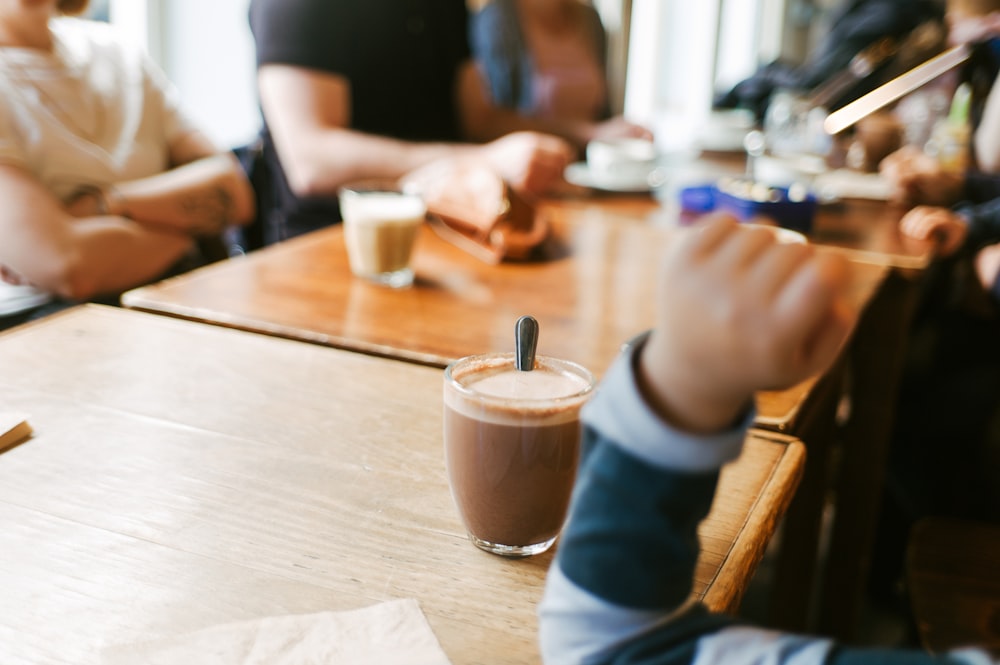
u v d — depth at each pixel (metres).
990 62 2.05
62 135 1.61
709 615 0.41
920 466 1.78
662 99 6.01
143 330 0.97
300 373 0.87
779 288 0.33
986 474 1.64
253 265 1.26
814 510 1.45
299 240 1.43
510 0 3.39
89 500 0.61
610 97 3.82
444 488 0.66
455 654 0.47
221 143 3.11
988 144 2.11
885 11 3.25
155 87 1.83
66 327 0.96
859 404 1.57
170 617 0.49
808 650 0.37
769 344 0.33
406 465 0.69
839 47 3.33
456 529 0.60
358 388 0.84
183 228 1.68
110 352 0.90
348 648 0.47
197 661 0.46
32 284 1.49
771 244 0.35
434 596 0.53
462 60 2.43
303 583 0.53
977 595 1.01
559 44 3.48
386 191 1.25
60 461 0.67
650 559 0.38
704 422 0.36
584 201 1.82
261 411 0.78
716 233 0.36
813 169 2.10
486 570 0.56
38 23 1.61
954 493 1.71
